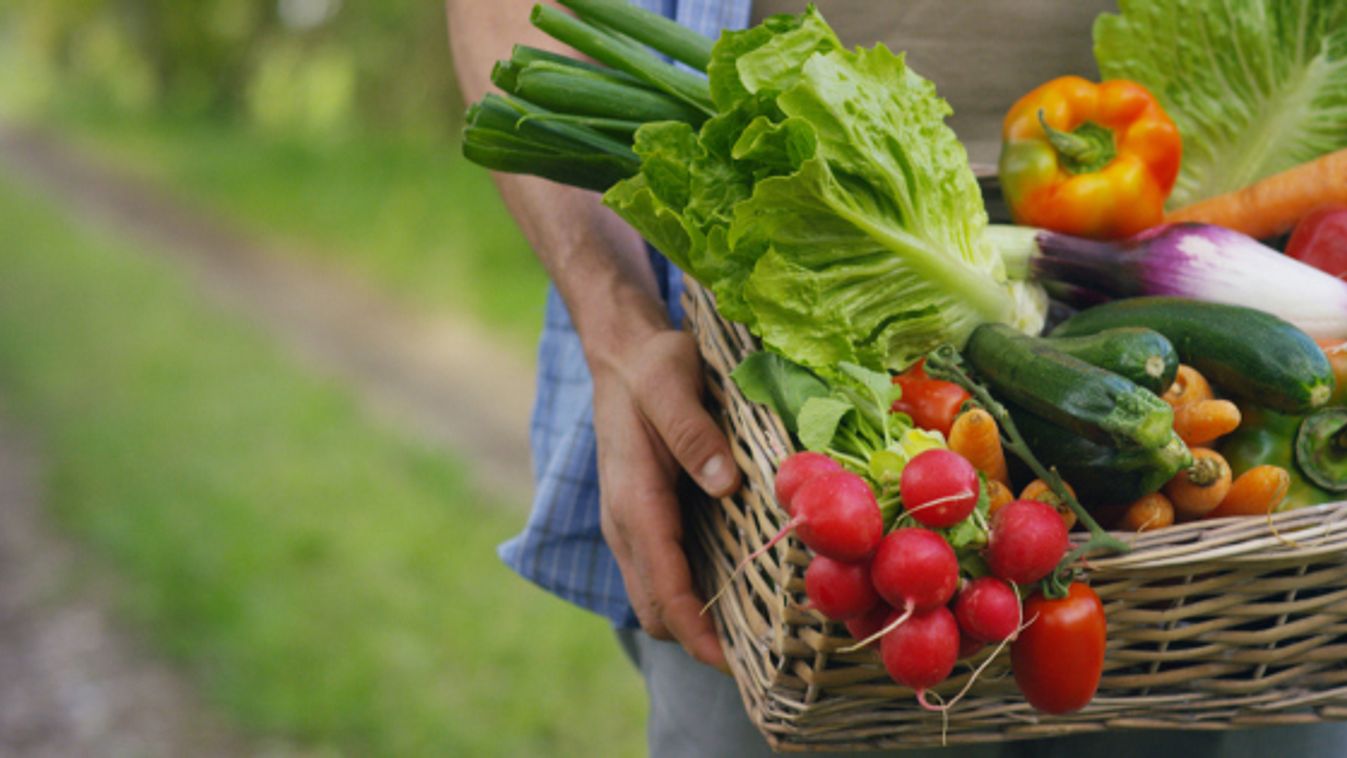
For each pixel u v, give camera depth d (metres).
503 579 4.37
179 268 11.88
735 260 1.33
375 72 18.55
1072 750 1.66
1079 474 1.27
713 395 1.45
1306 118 1.73
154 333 8.41
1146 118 1.62
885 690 1.23
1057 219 1.60
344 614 4.09
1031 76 1.83
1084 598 1.16
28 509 5.38
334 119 21.00
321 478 5.32
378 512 4.92
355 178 15.45
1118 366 1.28
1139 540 1.18
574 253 1.59
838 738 1.29
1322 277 1.46
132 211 15.91
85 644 4.20
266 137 21.83
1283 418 1.34
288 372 7.48
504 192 1.68
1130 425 1.20
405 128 18.06
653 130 1.32
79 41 35.75
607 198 1.32
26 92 34.66
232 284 11.27
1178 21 1.73
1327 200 1.61
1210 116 1.76
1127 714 1.31
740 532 1.34
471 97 1.73
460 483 5.42
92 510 5.15
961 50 1.81
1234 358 1.33
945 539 1.12
